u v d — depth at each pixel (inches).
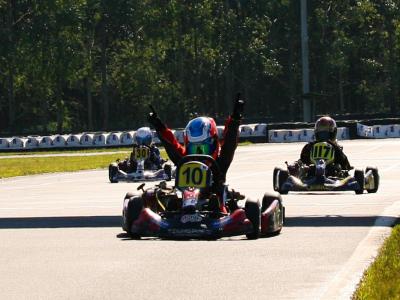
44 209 1552.7
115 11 7278.5
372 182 1780.3
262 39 7687.0
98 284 768.9
